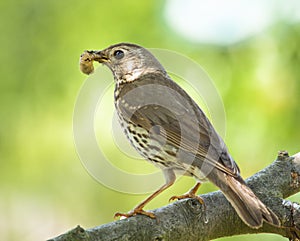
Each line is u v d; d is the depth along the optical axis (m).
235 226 9.60
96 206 14.94
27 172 15.16
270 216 8.92
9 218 16.00
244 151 13.20
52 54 14.77
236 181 9.45
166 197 13.58
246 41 14.06
